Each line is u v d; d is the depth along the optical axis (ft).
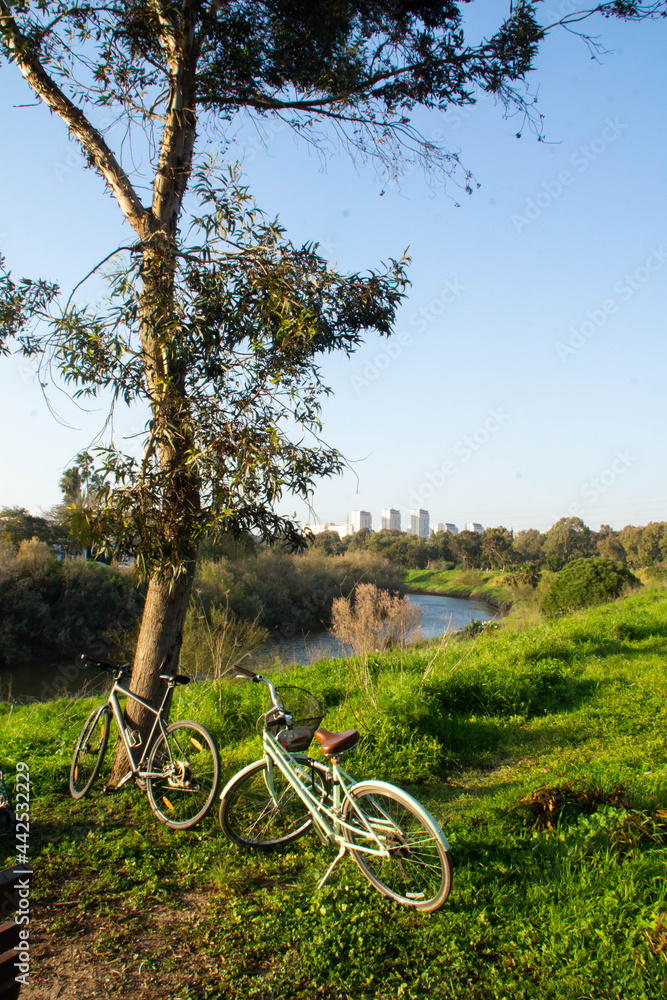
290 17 18.40
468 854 11.66
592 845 11.14
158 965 8.89
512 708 22.81
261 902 10.51
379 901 10.32
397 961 8.88
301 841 12.75
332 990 8.32
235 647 36.17
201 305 14.47
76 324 14.61
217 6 17.69
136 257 15.06
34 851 12.34
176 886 11.13
